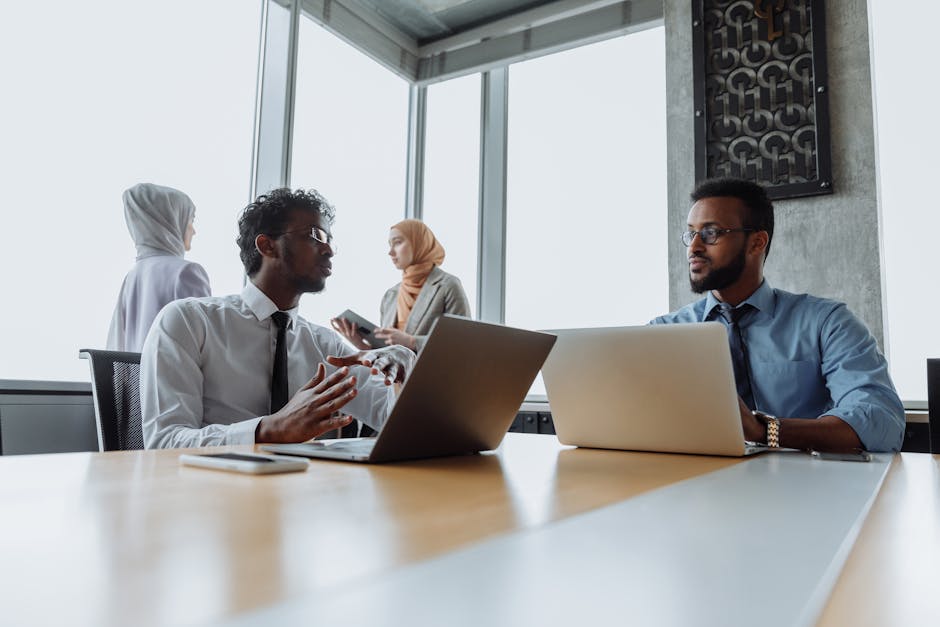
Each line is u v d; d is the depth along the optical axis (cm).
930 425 123
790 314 168
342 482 66
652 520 49
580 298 334
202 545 38
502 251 361
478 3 362
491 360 91
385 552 38
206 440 118
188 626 25
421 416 84
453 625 26
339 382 112
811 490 66
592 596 30
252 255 168
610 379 110
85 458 82
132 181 238
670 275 272
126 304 209
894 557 39
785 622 27
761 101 264
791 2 262
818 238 249
